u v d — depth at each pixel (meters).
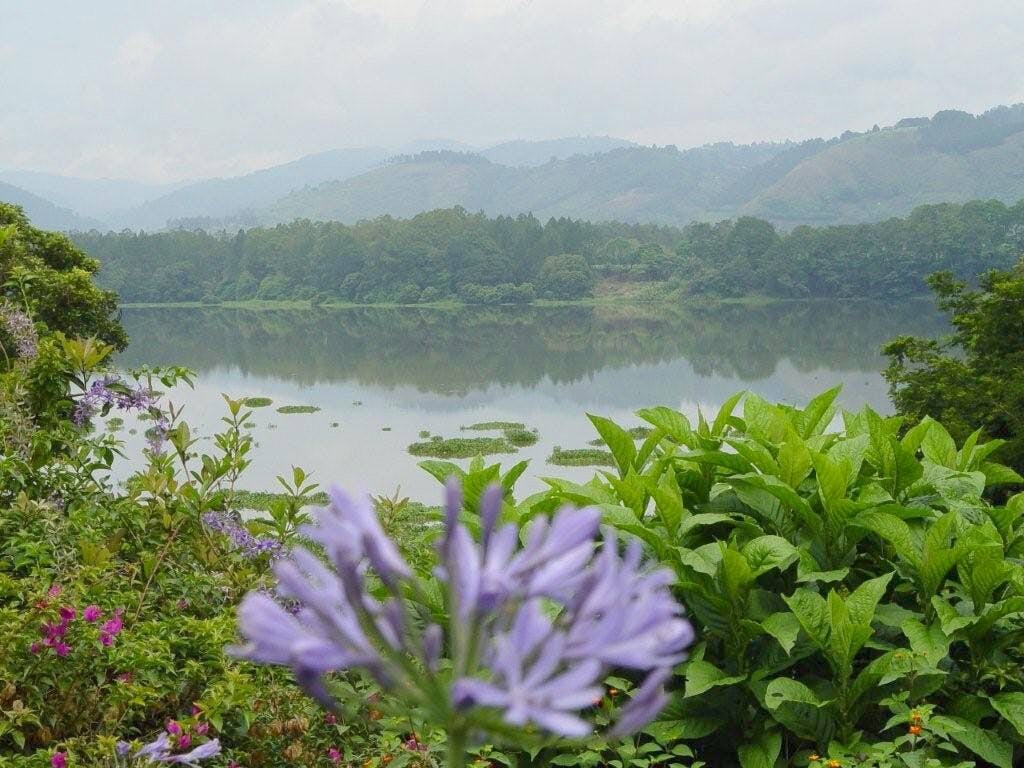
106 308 24.17
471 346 127.25
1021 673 4.28
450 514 0.90
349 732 4.11
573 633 0.85
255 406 70.81
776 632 4.07
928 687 4.15
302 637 0.83
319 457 46.88
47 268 20.97
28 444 5.47
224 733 3.70
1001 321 18.02
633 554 0.90
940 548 4.31
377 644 0.91
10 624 3.44
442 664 2.28
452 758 0.84
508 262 199.50
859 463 4.77
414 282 199.88
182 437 5.46
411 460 46.03
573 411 69.75
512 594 0.86
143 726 3.91
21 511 4.62
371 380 93.31
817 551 4.59
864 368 97.62
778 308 174.38
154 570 4.48
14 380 6.14
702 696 4.36
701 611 4.31
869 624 4.12
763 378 91.38
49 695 3.59
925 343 19.39
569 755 3.86
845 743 4.11
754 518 4.85
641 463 5.34
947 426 17.06
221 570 5.00
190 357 115.69
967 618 4.11
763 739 4.22
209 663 3.86
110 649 3.53
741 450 4.69
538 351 119.88
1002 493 11.77
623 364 105.62
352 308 192.38
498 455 47.50
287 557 5.11
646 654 0.83
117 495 5.66
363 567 0.97
